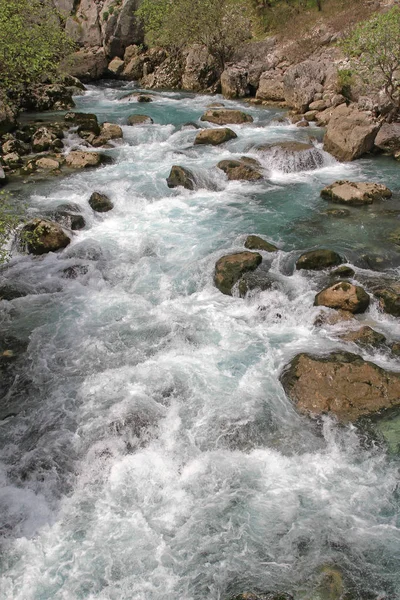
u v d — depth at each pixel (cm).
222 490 647
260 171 1622
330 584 532
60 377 848
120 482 664
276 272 1093
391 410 750
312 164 1673
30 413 779
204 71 3000
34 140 1931
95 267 1159
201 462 686
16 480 670
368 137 1719
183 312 1006
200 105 2609
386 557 557
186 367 855
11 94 2403
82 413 767
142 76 3388
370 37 1783
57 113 2444
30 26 2142
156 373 843
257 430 734
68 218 1332
